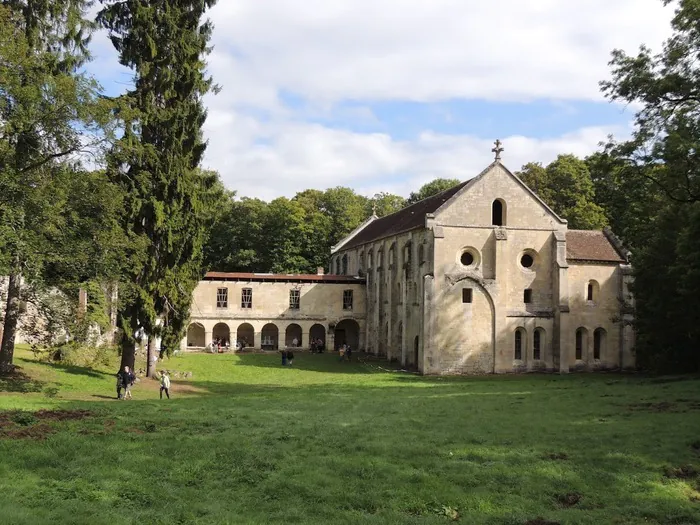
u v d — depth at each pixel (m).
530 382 43.34
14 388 31.27
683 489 15.39
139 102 38.06
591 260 55.34
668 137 30.56
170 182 38.25
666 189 32.81
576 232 58.62
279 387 41.53
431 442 19.55
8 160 27.64
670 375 43.91
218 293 68.25
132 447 17.98
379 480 15.72
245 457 17.39
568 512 13.80
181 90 39.69
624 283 55.62
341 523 12.81
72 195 31.55
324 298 69.88
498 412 26.03
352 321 73.44
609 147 34.06
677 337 44.66
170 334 40.62
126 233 36.00
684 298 41.50
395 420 23.75
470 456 17.97
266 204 96.00
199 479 15.59
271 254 91.19
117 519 12.34
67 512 12.55
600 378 46.72
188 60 39.69
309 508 13.77
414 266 55.66
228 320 68.00
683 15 29.62
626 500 14.64
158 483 15.03
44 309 33.03
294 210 93.88
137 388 38.19
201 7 40.56
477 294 52.28
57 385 34.25
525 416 24.64
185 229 39.69
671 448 18.39
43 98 28.02
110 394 34.06
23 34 30.28
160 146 38.66
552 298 53.84
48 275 32.34
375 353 64.94
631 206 43.12
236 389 40.38
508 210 53.50
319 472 16.23
